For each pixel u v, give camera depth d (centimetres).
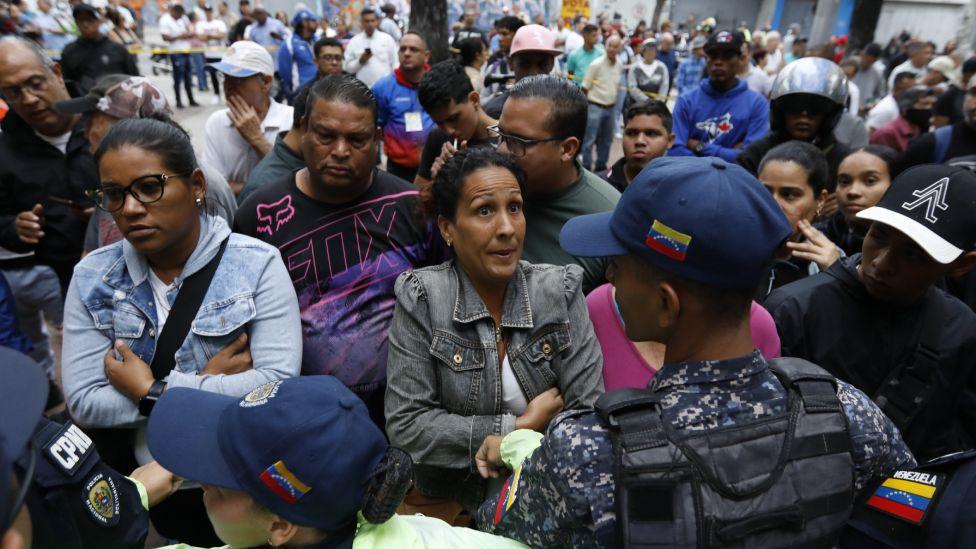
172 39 1243
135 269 175
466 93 311
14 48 267
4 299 237
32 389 67
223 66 357
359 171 201
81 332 173
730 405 97
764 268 99
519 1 1930
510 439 148
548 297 171
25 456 65
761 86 909
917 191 158
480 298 169
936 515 99
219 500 108
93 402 168
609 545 92
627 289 111
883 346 177
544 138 213
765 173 236
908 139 525
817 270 238
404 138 493
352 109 192
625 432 93
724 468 92
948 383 173
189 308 174
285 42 963
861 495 108
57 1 1084
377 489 104
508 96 221
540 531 106
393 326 171
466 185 163
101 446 178
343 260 204
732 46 426
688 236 97
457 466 163
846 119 396
